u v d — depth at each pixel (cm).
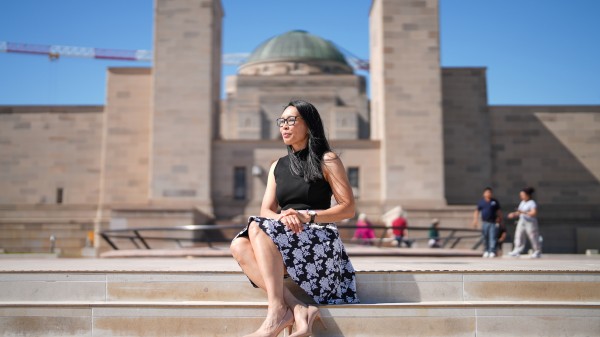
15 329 631
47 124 4375
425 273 671
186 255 1730
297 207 646
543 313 623
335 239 632
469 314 622
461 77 4369
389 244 2722
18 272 678
